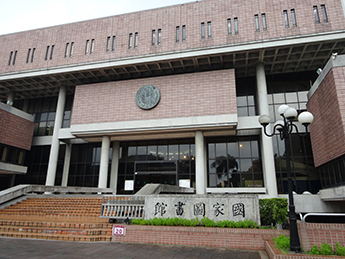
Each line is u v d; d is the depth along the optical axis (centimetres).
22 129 2547
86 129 2277
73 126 2317
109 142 2348
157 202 974
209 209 918
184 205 944
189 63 2236
